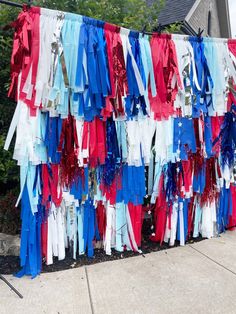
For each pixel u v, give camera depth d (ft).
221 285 7.59
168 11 26.71
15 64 7.17
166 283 7.66
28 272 7.97
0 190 11.71
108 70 7.94
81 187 8.48
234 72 9.86
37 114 7.45
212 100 9.59
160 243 9.91
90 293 7.20
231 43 9.96
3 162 9.95
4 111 10.60
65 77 7.38
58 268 8.36
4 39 9.95
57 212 8.50
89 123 8.15
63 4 10.17
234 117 10.33
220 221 10.86
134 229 9.32
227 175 10.57
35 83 7.13
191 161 9.77
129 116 8.55
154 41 8.87
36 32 7.11
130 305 6.77
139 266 8.52
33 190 7.73
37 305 6.75
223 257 9.11
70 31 7.50
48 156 7.82
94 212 9.04
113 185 8.93
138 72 8.38
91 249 8.97
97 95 7.79
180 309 6.64
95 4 10.47
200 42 9.48
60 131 7.83
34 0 9.88
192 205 10.34
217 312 6.56
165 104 8.98
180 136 9.26
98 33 7.90
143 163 8.98
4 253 8.96
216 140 10.07
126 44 8.36
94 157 8.32
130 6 11.53
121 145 8.65
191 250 9.59
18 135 7.27
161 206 9.71
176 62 8.96
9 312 6.49
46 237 8.36
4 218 9.82
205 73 9.43
